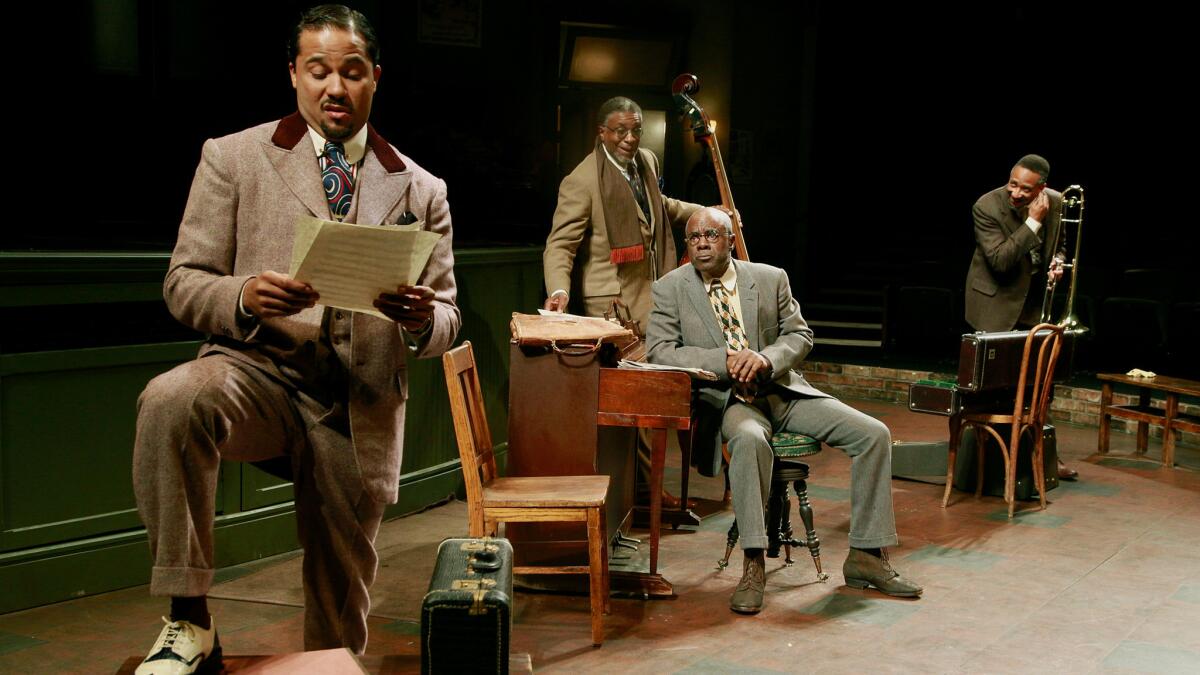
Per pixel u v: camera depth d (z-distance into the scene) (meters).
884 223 12.16
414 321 2.03
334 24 2.11
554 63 10.30
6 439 3.47
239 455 2.18
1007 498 4.95
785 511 4.10
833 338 9.69
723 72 10.95
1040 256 5.58
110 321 3.74
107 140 7.83
